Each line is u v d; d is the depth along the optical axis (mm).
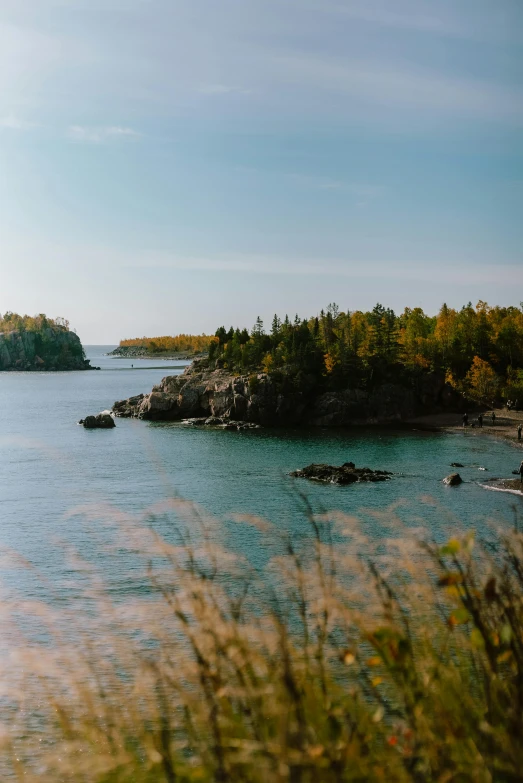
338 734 3881
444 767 3648
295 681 4020
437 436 110250
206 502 56906
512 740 3666
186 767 3924
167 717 4172
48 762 4254
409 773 3699
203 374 145375
